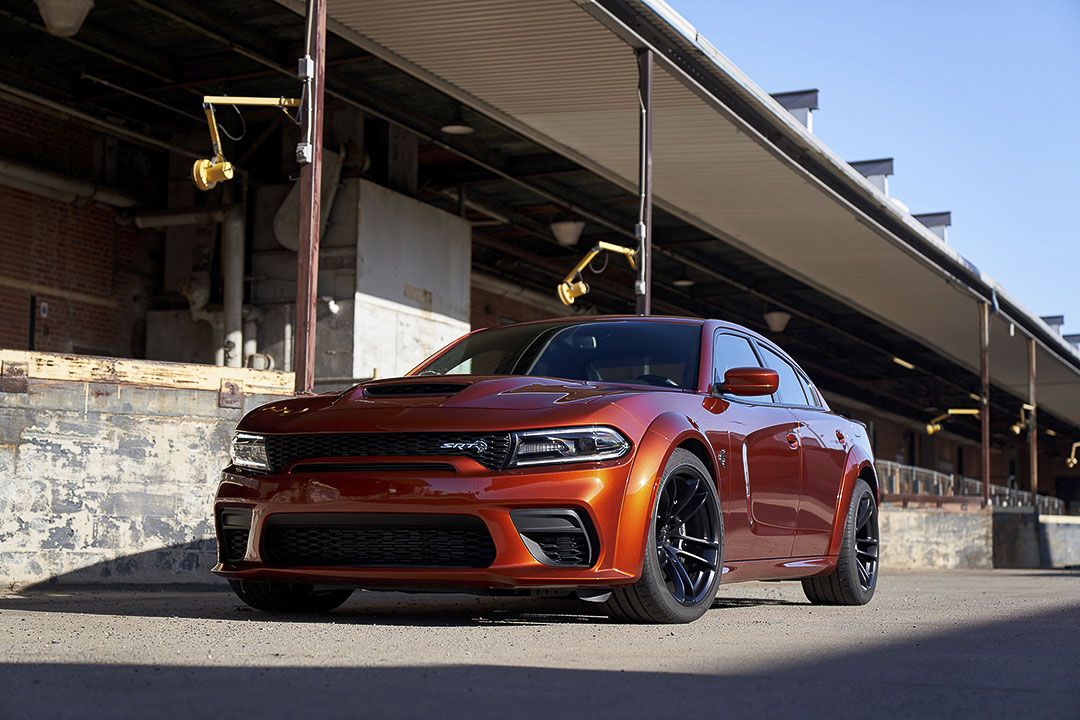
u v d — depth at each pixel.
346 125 13.60
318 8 7.32
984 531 19.03
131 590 6.13
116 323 13.98
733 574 4.32
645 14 10.14
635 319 4.87
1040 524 21.47
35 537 6.04
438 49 10.68
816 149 13.69
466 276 15.21
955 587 8.24
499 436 3.73
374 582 3.78
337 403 4.06
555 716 2.04
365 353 13.37
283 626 3.67
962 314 22.73
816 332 28.19
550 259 21.16
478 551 3.71
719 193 15.22
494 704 2.15
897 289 20.80
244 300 13.62
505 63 10.96
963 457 45.97
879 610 5.09
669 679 2.53
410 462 3.75
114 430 6.28
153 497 6.38
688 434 4.07
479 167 15.98
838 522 5.33
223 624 3.74
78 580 6.14
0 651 2.92
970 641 3.53
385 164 14.11
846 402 34.72
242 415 6.67
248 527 4.00
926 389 35.47
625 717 2.04
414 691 2.29
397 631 3.53
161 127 14.20
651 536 3.84
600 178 15.82
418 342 14.24
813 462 5.09
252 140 14.00
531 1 9.62
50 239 13.28
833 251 18.16
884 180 21.16
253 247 13.66
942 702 2.28
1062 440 48.62
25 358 6.06
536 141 13.18
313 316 7.00
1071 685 2.55
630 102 11.84
